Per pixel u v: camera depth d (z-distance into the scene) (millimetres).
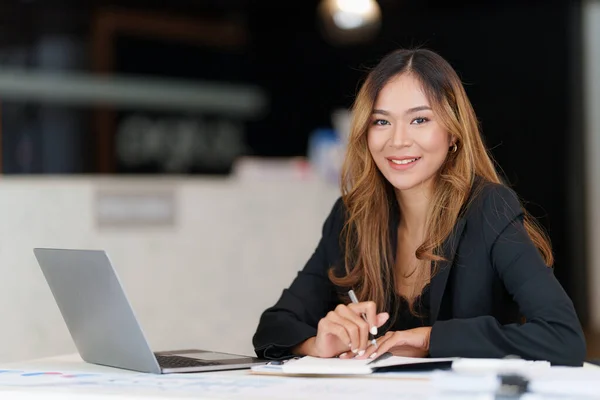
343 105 9820
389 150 2330
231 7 9500
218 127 9539
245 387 1747
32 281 4340
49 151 8266
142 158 8898
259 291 5266
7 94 8008
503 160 9023
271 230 5328
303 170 5902
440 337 2088
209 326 5016
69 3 8438
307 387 1739
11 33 8133
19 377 1987
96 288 2045
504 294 2334
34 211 4352
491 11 9039
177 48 9336
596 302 8695
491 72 9078
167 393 1671
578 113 8758
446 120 2297
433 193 2395
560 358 2027
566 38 8766
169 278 4840
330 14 7520
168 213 4855
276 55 9977
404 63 2330
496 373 1691
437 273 2328
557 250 8750
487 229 2268
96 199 4570
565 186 8781
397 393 1647
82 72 8586
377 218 2486
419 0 9055
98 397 1675
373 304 2213
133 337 2014
